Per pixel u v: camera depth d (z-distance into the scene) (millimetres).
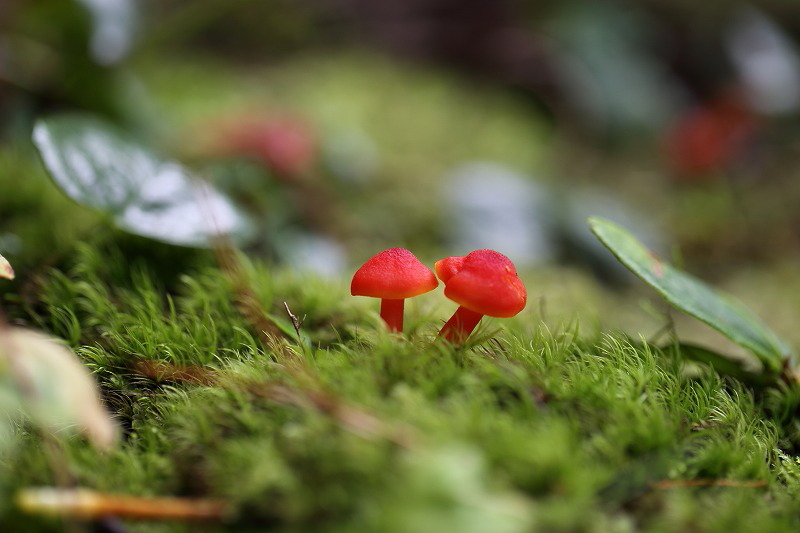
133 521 199
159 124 403
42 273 262
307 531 192
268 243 318
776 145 566
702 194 512
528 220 419
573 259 417
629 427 206
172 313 241
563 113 653
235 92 595
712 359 243
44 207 303
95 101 377
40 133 264
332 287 267
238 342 235
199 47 726
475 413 198
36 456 206
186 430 208
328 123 514
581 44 578
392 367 211
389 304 230
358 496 191
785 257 441
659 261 238
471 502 186
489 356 221
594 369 218
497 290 216
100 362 230
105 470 206
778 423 231
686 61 663
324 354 220
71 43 359
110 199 264
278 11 741
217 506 197
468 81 717
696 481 206
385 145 541
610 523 196
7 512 198
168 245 271
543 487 194
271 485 194
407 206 437
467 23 750
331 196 419
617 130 563
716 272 431
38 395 203
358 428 197
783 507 206
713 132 511
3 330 205
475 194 426
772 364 238
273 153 380
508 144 575
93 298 246
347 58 719
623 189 544
